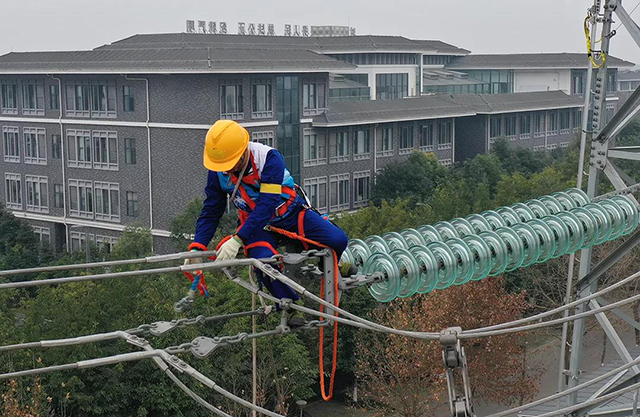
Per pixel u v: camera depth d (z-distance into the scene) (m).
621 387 12.84
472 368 29.39
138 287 29.86
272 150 6.61
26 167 69.25
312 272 7.04
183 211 59.16
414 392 28.38
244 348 29.14
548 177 51.84
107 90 62.47
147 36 75.44
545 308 38.75
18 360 26.08
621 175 13.80
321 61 65.00
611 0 13.28
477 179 68.25
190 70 56.50
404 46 88.88
